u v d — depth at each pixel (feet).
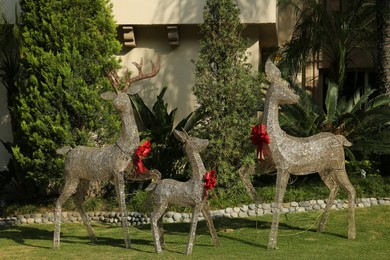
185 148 31.76
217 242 33.58
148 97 52.85
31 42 46.09
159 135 47.65
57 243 34.81
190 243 31.53
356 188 44.39
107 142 45.21
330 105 48.01
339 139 34.40
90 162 34.19
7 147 49.55
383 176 49.34
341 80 51.52
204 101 44.83
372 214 40.88
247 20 49.85
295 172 33.35
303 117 47.11
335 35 53.93
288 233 37.22
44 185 50.14
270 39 54.75
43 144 44.55
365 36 56.03
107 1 47.50
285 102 32.96
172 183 31.89
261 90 47.03
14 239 38.81
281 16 60.59
